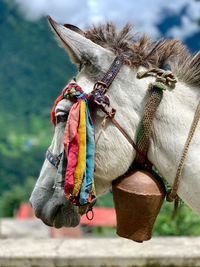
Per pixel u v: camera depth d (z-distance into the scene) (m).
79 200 2.24
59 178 2.30
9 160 120.69
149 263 4.82
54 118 2.53
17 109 184.62
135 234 2.35
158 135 2.33
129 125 2.35
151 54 2.47
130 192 2.31
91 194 2.31
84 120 2.27
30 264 4.84
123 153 2.34
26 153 126.88
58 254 4.89
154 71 2.38
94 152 2.31
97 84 2.37
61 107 2.38
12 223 10.11
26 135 153.62
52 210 2.41
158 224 6.72
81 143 2.25
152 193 2.30
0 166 117.31
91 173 2.25
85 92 2.38
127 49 2.47
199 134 2.27
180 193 2.29
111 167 2.35
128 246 5.21
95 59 2.41
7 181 108.50
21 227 9.68
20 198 29.09
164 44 2.50
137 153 2.36
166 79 2.36
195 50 2.56
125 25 2.54
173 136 2.30
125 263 4.82
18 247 5.23
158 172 2.48
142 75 2.38
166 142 2.31
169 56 2.48
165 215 6.75
